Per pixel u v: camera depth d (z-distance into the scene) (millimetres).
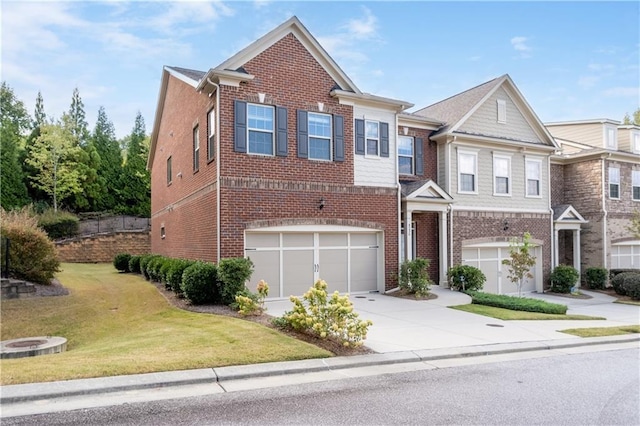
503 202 20344
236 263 12227
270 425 4977
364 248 16094
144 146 43375
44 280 15820
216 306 12258
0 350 8430
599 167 23016
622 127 25188
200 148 15367
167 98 21562
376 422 5102
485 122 20203
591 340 9922
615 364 8055
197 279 12414
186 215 17422
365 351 8266
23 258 15250
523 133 21344
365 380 6742
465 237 19109
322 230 14922
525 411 5551
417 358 7969
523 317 12555
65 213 32781
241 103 13641
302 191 14555
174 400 5711
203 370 6770
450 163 18969
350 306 8453
